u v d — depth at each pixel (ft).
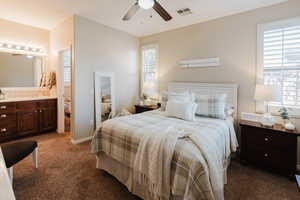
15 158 5.74
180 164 4.37
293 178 6.75
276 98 7.31
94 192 5.93
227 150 6.62
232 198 5.72
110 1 8.65
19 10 9.76
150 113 9.37
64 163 8.02
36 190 5.96
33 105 11.76
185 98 9.21
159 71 13.53
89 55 11.22
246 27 9.21
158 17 10.46
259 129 7.52
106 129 6.86
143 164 5.07
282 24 8.08
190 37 11.55
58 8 9.48
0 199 2.02
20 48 12.00
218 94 9.03
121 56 13.55
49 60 13.65
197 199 4.07
